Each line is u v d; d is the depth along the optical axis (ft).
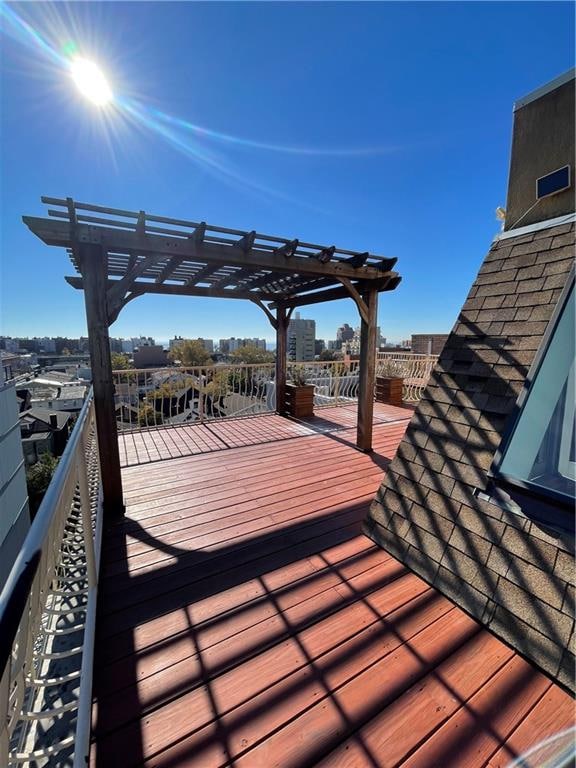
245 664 4.75
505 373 6.46
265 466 12.15
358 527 8.21
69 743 3.50
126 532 8.04
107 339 8.65
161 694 4.34
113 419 8.80
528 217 7.38
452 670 4.60
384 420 18.51
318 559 7.02
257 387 22.30
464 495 6.27
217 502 9.51
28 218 7.61
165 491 10.19
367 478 11.14
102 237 8.16
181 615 5.61
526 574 5.07
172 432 16.38
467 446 6.55
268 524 8.38
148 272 13.30
